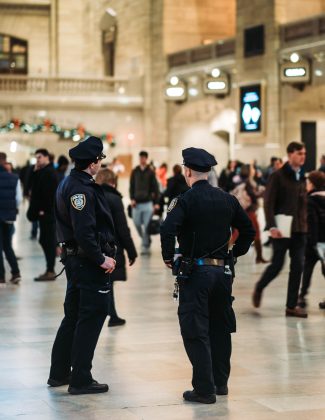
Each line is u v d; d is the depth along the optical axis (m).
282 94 38.00
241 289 14.91
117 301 13.62
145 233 21.17
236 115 40.47
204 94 44.34
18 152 44.88
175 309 12.88
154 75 48.56
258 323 11.69
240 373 8.88
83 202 7.86
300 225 11.95
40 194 15.88
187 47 47.94
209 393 7.70
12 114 47.12
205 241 7.72
